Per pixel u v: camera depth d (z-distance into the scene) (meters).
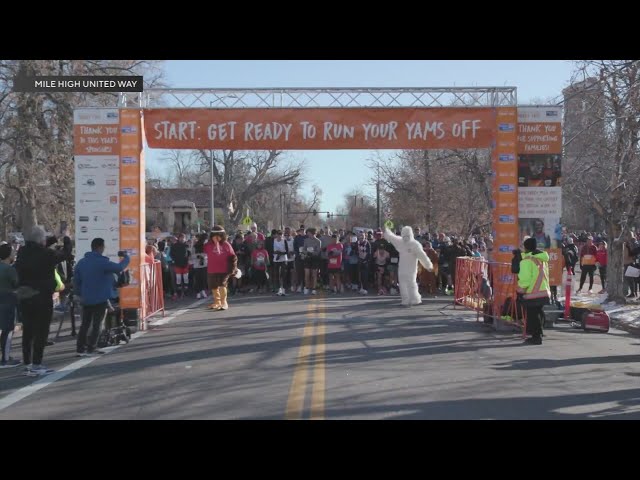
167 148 13.99
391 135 13.84
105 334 11.40
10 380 8.78
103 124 13.79
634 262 19.56
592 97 16.59
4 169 22.83
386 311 15.91
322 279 21.70
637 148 16.91
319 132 13.84
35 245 9.21
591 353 10.59
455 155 26.81
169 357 10.20
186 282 19.81
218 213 59.88
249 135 13.82
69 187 23.17
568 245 21.41
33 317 9.10
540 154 13.88
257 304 17.55
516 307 12.51
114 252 13.80
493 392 7.84
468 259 15.91
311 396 7.60
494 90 13.89
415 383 8.29
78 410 7.16
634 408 7.20
